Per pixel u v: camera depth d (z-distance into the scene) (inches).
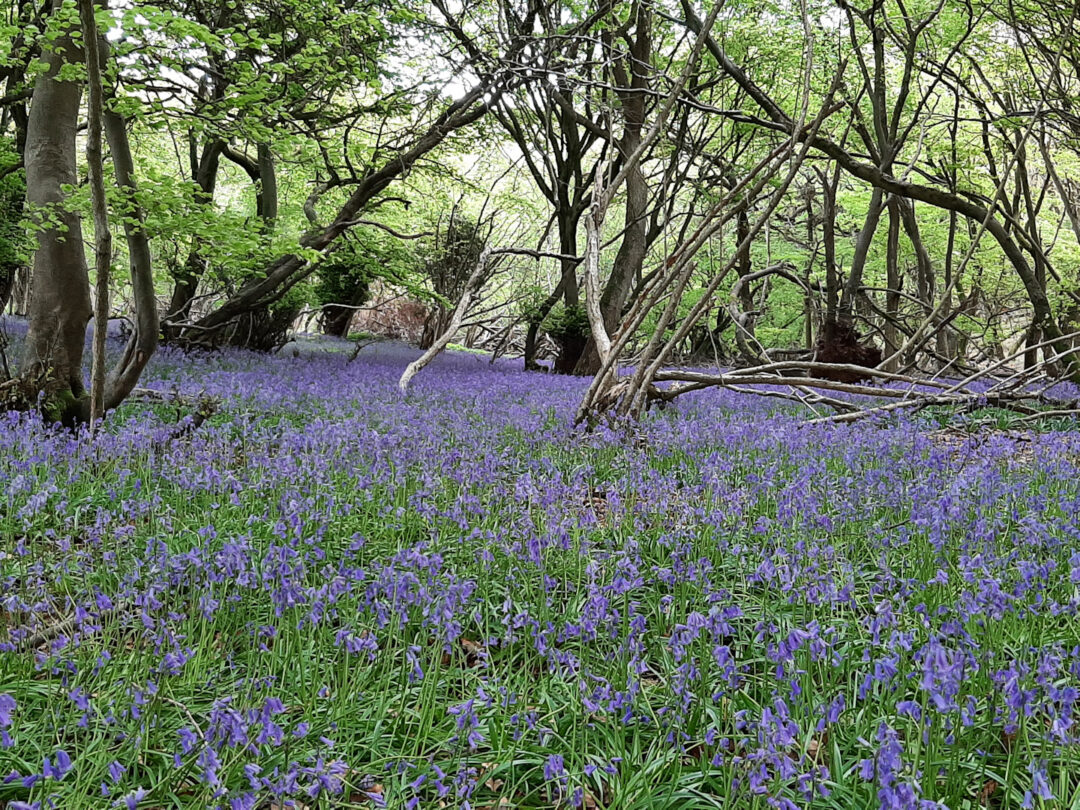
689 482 271.6
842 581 178.2
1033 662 140.5
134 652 143.7
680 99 486.6
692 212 726.5
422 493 229.9
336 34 505.7
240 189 1261.1
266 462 254.1
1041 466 295.7
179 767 110.4
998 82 746.8
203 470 241.3
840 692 144.0
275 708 107.0
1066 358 666.8
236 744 116.6
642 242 789.9
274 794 104.5
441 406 459.2
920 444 314.0
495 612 165.3
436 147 719.7
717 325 1040.2
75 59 341.1
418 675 130.8
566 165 847.1
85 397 357.4
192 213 346.3
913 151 800.3
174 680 141.6
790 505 217.0
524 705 136.5
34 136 343.6
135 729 125.4
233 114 386.9
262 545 208.5
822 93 709.9
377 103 578.2
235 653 161.2
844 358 676.7
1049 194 1085.1
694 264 353.4
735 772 116.0
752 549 207.0
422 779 109.7
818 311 745.6
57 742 126.0
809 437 336.8
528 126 796.0
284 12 493.7
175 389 450.6
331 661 153.3
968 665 121.5
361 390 504.7
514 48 489.1
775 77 752.3
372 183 642.8
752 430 348.2
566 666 150.9
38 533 202.1
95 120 262.7
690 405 508.7
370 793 113.7
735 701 139.3
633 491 256.8
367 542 220.1
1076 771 119.8
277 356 812.0
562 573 201.0
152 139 758.5
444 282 1074.1
